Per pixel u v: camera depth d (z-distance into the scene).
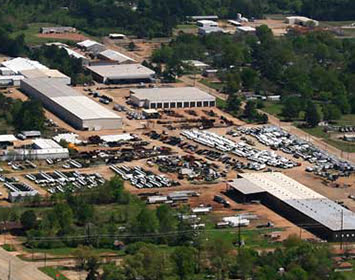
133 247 167.75
